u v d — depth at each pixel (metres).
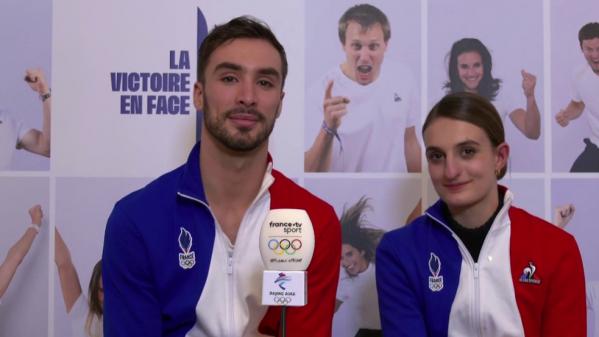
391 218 1.37
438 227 1.18
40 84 1.37
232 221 1.13
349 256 1.37
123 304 1.08
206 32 1.37
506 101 1.36
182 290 1.09
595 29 1.36
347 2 1.36
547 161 1.37
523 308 1.11
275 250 0.87
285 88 1.36
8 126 1.37
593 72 1.37
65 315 1.36
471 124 1.10
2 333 1.36
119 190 1.37
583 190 1.37
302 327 1.09
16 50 1.37
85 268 1.36
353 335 1.37
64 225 1.36
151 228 1.08
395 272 1.18
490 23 1.36
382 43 1.36
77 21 1.36
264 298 0.86
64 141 1.37
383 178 1.37
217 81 1.06
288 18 1.36
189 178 1.11
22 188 1.37
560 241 1.14
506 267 1.12
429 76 1.36
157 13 1.36
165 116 1.37
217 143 1.08
